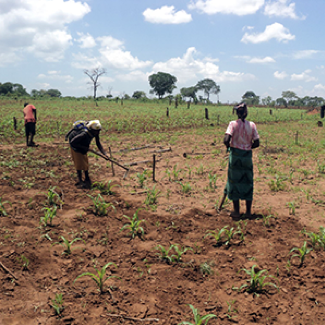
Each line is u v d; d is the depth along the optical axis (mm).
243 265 3705
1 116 21672
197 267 3672
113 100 65125
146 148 11641
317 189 6480
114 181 6828
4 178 6637
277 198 5969
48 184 6465
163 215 5137
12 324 2723
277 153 10625
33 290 3197
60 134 14422
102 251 4008
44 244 4051
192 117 25531
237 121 4762
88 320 2828
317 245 4090
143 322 2826
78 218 4840
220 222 4848
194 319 2869
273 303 3088
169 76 119812
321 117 29188
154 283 3396
